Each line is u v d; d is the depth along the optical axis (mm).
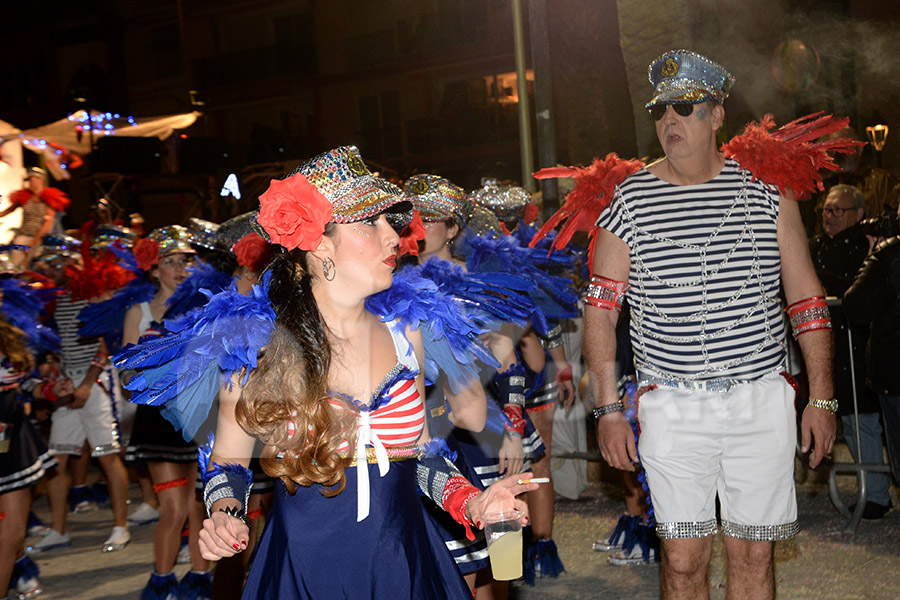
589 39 13344
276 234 2252
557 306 4512
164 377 2436
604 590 4879
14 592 5512
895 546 5246
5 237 8547
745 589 3553
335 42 31953
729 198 3457
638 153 9859
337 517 2330
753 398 3432
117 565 6172
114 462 6617
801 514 6012
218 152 15500
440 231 3984
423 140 30531
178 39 34469
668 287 3471
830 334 3545
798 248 3516
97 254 7188
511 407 3721
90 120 16875
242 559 4133
